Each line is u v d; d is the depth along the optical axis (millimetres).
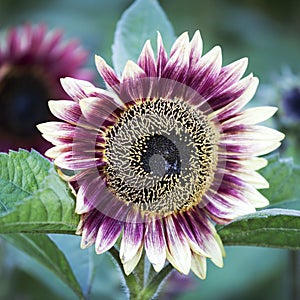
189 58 650
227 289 1063
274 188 746
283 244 667
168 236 643
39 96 1047
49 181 616
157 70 646
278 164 745
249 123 657
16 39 1029
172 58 646
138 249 639
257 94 986
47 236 724
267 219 653
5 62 1029
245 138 657
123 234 638
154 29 737
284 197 749
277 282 1073
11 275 983
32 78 1043
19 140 1054
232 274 1068
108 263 935
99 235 631
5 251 971
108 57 1319
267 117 657
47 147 1055
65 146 631
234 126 657
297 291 929
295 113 958
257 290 1071
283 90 977
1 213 635
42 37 1037
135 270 665
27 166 648
